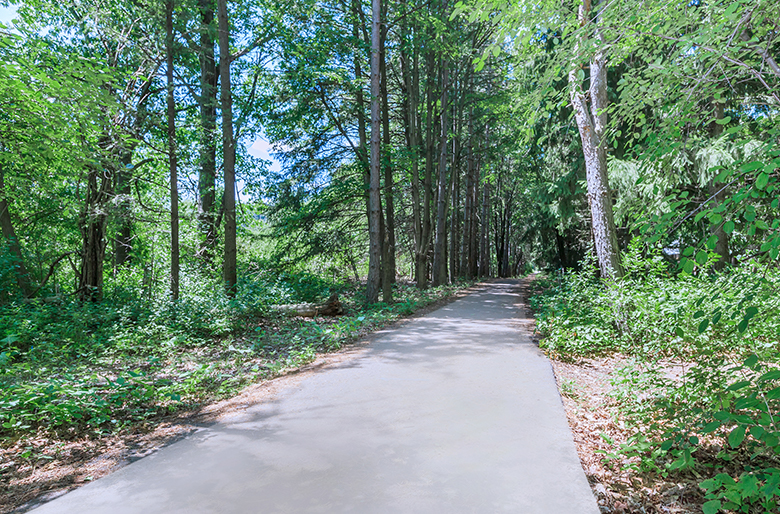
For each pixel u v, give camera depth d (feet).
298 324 35.63
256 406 15.87
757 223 8.86
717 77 13.38
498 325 33.24
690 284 25.09
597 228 28.45
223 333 31.32
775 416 8.69
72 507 9.20
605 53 16.30
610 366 22.00
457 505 8.87
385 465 10.75
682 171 32.50
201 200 51.26
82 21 37.73
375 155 46.24
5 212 38.73
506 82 67.00
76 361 24.27
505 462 10.79
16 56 22.00
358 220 68.23
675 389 14.21
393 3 53.83
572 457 11.07
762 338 19.04
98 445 13.07
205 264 47.26
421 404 15.35
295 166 62.03
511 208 137.39
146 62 39.81
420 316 39.24
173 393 17.12
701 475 10.61
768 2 11.43
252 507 8.96
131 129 35.60
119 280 50.19
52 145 25.58
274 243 67.21
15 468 11.55
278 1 48.60
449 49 54.03
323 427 13.48
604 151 28.04
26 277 39.86
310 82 53.67
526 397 15.90
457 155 78.43
